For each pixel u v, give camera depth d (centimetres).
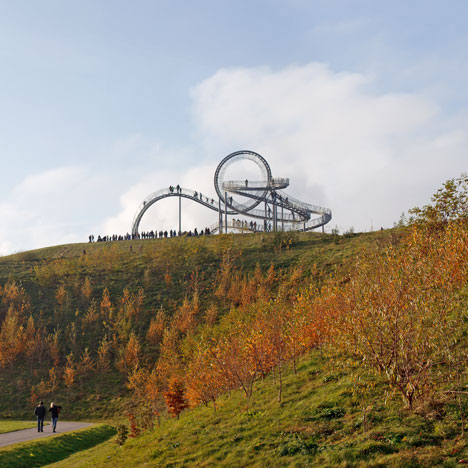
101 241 12500
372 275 2583
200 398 3459
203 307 7562
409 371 2080
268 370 3512
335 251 8638
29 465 2795
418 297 2086
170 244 10312
